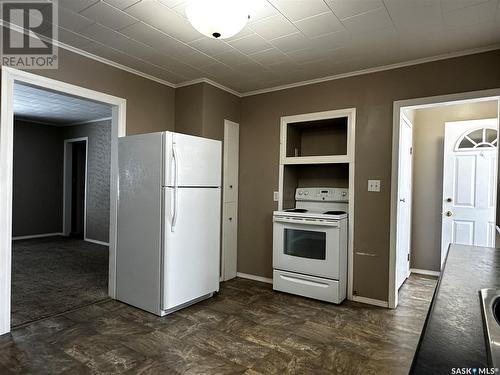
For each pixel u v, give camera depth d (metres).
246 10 1.79
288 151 3.74
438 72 2.85
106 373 1.94
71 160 6.98
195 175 2.97
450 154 3.96
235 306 3.05
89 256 5.00
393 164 3.07
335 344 2.34
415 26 2.34
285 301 3.20
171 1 2.06
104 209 5.99
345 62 3.04
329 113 3.41
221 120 3.77
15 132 6.30
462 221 3.89
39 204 6.66
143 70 3.30
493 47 2.62
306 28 2.39
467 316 0.85
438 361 0.62
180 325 2.61
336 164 3.66
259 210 3.89
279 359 2.13
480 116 3.94
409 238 4.16
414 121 4.26
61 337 2.38
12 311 2.83
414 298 3.33
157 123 3.55
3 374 1.91
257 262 3.91
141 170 2.91
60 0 2.06
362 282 3.21
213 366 2.03
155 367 2.01
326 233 3.14
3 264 2.38
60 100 4.75
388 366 2.06
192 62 3.08
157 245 2.78
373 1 2.03
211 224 3.17
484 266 1.41
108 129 6.00
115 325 2.59
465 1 2.00
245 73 3.36
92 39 2.62
